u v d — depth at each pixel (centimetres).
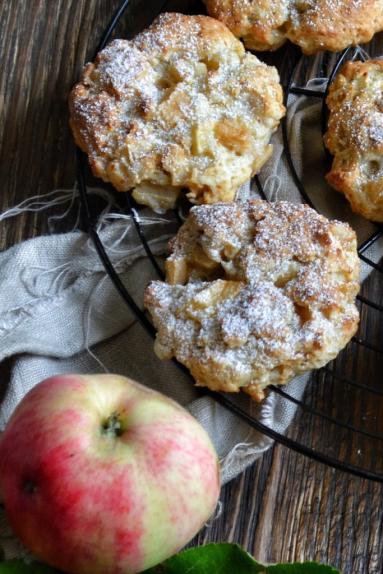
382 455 48
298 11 51
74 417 41
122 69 49
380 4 51
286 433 48
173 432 41
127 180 48
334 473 48
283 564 42
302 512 47
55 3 53
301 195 50
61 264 49
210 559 42
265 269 46
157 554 42
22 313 48
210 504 42
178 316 46
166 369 49
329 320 45
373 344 49
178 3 53
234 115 48
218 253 46
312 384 49
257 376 45
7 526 45
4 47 53
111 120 48
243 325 45
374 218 49
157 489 41
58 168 51
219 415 47
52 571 43
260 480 48
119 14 51
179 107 48
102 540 41
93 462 40
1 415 47
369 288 50
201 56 49
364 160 49
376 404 48
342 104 49
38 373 48
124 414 42
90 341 49
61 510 40
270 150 49
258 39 51
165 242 49
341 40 50
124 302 49
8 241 50
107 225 50
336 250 46
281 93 49
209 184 48
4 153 51
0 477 41
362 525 47
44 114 52
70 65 53
